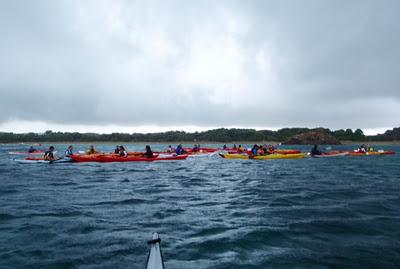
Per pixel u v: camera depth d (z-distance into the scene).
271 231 7.85
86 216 9.53
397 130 173.25
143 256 6.31
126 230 8.05
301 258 6.14
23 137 189.75
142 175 21.45
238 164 31.05
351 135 174.38
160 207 10.86
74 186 16.09
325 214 9.70
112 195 13.40
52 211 10.21
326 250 6.58
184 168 26.88
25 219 9.14
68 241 7.19
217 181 18.25
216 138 195.25
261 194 13.59
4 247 6.79
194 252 6.47
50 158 30.16
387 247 6.75
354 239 7.27
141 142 198.12
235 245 6.87
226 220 9.02
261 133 196.50
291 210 10.28
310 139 127.50
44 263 5.95
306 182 17.66
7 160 35.81
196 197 12.91
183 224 8.60
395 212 9.95
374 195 13.18
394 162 33.50
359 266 5.78
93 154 32.12
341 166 28.88
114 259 6.16
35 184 16.81
